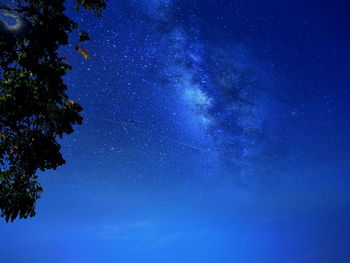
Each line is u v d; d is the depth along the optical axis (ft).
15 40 8.13
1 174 8.27
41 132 8.82
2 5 8.18
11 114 7.86
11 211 8.34
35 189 8.94
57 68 8.83
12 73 8.03
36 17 8.63
